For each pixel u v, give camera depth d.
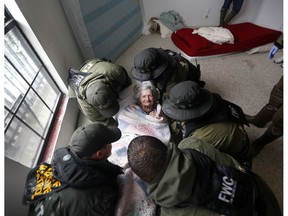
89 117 1.39
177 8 2.79
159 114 1.34
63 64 1.64
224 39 2.21
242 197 0.67
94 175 0.83
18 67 1.20
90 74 1.36
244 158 1.15
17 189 0.93
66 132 1.49
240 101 1.80
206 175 0.69
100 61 1.53
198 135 1.01
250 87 1.92
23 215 0.95
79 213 0.80
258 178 0.82
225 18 2.68
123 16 2.38
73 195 0.79
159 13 2.84
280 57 2.17
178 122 1.19
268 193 0.80
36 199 0.82
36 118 1.31
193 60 2.29
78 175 0.80
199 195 0.66
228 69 2.15
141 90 1.37
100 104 1.15
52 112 1.49
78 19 1.80
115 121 1.41
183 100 0.95
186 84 1.00
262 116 1.39
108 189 0.89
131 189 1.00
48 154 1.26
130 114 1.38
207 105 0.98
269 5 2.41
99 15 2.02
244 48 2.28
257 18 2.61
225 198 0.66
